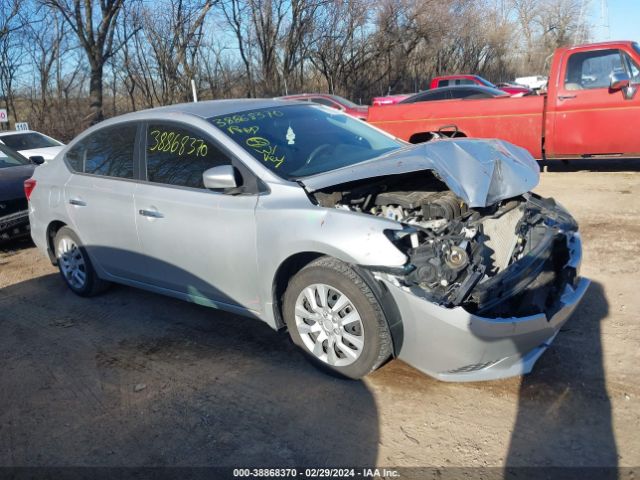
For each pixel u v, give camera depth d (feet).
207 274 13.12
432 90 46.55
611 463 8.85
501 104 28.55
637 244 18.11
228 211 12.27
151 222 13.85
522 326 9.99
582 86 26.94
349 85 106.63
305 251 11.09
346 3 97.66
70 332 15.14
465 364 10.07
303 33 96.07
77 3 71.61
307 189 11.48
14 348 14.47
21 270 21.02
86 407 11.56
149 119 14.62
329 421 10.43
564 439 9.46
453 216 11.52
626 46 26.05
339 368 11.34
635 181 26.58
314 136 13.94
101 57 74.79
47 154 40.78
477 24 131.85
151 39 83.71
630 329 12.77
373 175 11.42
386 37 103.60
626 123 26.20
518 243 11.73
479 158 11.71
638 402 10.23
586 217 21.50
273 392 11.46
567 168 31.32
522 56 189.67
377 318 10.51
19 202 22.86
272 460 9.57
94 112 75.51
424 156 11.64
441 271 9.88
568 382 10.98
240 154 12.54
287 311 11.86
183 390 11.85
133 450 10.12
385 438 9.86
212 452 9.90
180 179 13.48
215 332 14.35
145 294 17.35
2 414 11.57
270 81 95.25
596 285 15.28
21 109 81.20
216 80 90.17
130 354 13.61
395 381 11.46
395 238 10.27
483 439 9.64
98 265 16.21
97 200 15.31
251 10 90.74
